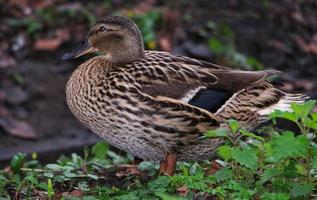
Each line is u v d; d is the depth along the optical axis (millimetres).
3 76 18859
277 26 21703
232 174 10109
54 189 11195
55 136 17250
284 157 9430
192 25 20906
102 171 12133
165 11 20672
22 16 20828
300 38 21453
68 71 19094
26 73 18953
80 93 11086
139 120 10797
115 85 10812
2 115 17719
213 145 11148
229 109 11125
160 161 11398
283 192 9734
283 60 20641
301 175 9898
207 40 20469
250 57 20469
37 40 20031
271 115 9555
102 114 10930
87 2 21438
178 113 10828
